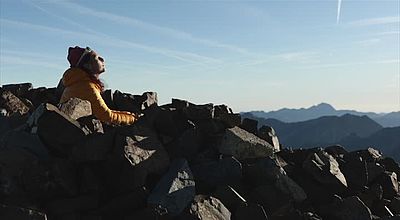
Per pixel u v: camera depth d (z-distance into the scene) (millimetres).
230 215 2943
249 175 3387
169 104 4312
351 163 3951
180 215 2771
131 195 2834
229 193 3055
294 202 3352
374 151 4844
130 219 2713
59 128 3035
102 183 2939
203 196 2932
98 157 2963
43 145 3051
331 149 4582
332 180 3586
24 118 3812
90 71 3578
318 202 3479
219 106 4223
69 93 3523
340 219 3297
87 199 2801
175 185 2943
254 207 2967
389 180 3998
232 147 3559
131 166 2914
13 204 2619
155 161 3107
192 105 4191
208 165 3326
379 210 3631
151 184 3068
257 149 3615
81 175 2906
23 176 2770
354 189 3768
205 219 2754
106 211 2791
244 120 4195
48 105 3111
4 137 3053
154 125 3570
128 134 3135
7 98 4219
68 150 3031
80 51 3557
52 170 2791
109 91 4395
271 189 3262
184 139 3482
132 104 4402
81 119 3277
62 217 2697
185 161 3213
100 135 3047
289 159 3881
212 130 3771
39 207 2695
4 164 2814
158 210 2732
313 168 3619
